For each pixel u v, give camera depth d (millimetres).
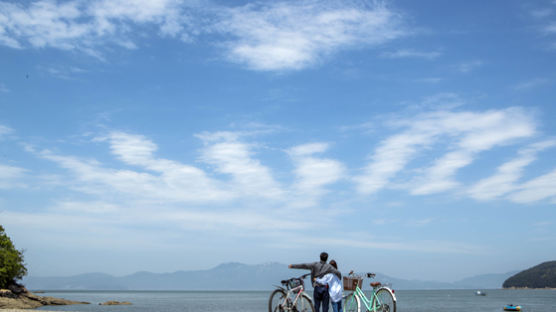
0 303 58531
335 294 13828
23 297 66062
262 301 163250
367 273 15109
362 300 14945
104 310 73062
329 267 14125
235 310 85938
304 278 14203
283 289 13703
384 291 14438
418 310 88250
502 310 88312
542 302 143875
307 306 13797
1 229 65500
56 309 63125
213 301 163750
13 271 65562
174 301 161500
